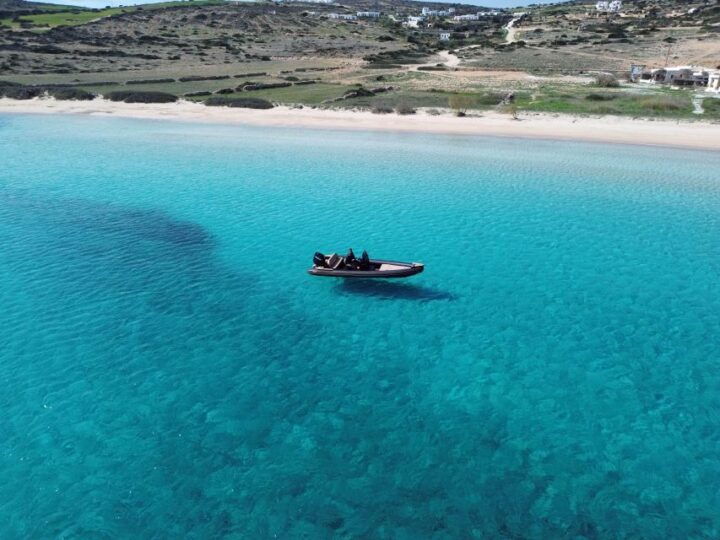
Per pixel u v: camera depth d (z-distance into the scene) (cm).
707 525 1373
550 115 6431
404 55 13450
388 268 2533
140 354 2084
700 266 2831
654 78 9012
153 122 6612
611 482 1498
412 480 1502
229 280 2705
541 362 2039
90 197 3922
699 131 5606
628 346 2139
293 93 8169
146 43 13500
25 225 3384
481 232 3272
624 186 4088
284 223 3438
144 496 1452
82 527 1362
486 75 9994
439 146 5309
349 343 2172
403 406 1803
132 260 2914
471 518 1388
